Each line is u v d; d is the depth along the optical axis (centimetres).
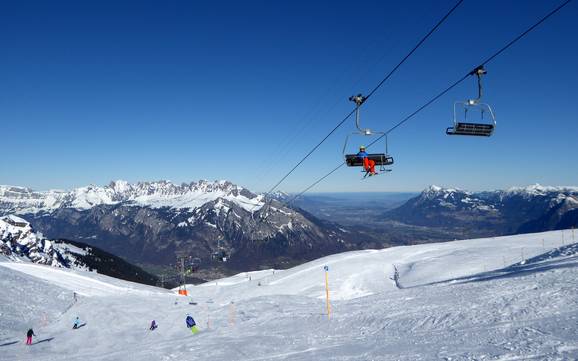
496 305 2759
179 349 2789
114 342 4569
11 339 4950
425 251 14050
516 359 1355
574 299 2472
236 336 3156
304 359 1961
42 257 19562
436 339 2027
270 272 18150
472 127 2059
